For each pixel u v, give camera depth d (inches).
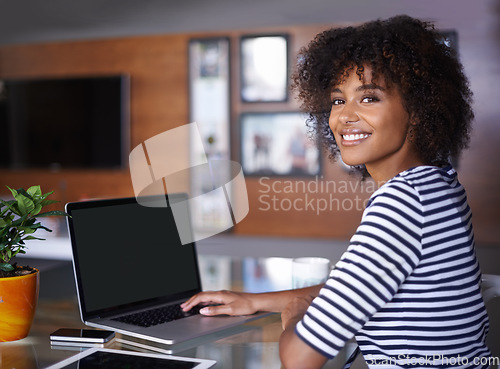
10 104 207.5
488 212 166.4
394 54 36.5
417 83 36.7
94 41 199.8
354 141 37.9
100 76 197.5
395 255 32.5
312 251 173.8
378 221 32.9
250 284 60.6
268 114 181.2
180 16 172.4
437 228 33.5
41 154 205.9
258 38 180.2
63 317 48.8
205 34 187.2
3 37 197.0
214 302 50.2
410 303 33.9
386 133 37.1
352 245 33.7
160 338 41.6
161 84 193.6
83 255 47.4
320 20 170.1
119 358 38.3
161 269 53.9
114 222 50.8
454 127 39.5
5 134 208.7
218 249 180.2
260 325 46.7
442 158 40.1
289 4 157.9
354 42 38.1
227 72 184.5
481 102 164.7
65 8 170.6
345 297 32.6
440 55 38.5
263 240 179.2
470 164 167.2
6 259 42.9
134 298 50.6
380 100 37.0
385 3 154.6
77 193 205.2
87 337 41.8
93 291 47.5
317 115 49.8
